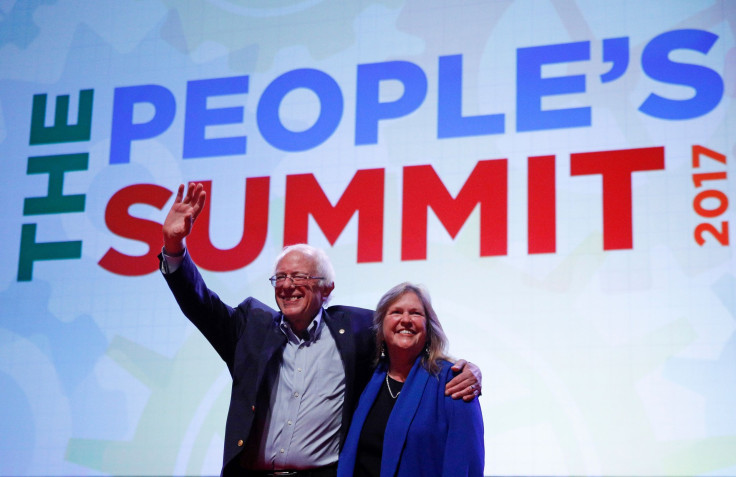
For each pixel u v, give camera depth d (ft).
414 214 13.75
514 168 13.55
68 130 15.44
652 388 12.34
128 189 14.98
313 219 14.12
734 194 12.67
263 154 14.61
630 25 13.61
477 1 14.32
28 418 14.26
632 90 13.37
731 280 12.41
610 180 13.12
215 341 9.23
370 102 14.38
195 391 13.85
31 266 14.93
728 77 13.08
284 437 8.85
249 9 15.26
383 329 8.96
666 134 13.09
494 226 13.39
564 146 13.43
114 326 14.39
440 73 14.21
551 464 12.45
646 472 12.12
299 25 14.99
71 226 14.99
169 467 13.65
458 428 8.50
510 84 13.88
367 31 14.69
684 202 12.80
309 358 9.09
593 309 12.77
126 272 14.60
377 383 8.94
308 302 9.11
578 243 13.03
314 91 14.67
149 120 15.20
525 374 12.82
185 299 8.89
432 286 13.42
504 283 13.17
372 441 8.66
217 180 14.67
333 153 14.33
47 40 15.90
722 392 12.12
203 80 15.17
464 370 8.80
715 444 12.00
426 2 14.55
